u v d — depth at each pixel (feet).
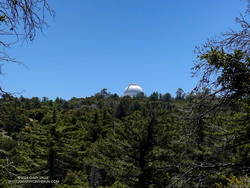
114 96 412.77
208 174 20.48
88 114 189.47
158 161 51.52
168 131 52.16
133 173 53.88
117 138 57.21
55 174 74.28
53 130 76.64
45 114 81.71
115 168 55.77
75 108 292.81
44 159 74.02
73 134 83.76
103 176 96.89
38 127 75.05
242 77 18.11
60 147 75.05
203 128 20.08
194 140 19.93
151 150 53.83
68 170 77.10
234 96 18.72
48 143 74.08
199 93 19.26
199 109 19.20
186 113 19.54
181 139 20.01
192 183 20.36
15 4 10.02
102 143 60.39
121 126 58.18
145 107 58.18
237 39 19.01
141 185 54.39
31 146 74.23
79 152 82.17
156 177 52.34
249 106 20.21
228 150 21.58
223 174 20.98
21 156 70.38
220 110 19.26
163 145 52.49
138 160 56.29
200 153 30.17
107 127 145.38
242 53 18.31
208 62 18.51
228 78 18.30
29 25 10.21
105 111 168.25
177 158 45.19
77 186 67.21
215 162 21.16
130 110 198.39
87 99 362.53
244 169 20.62
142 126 54.90
